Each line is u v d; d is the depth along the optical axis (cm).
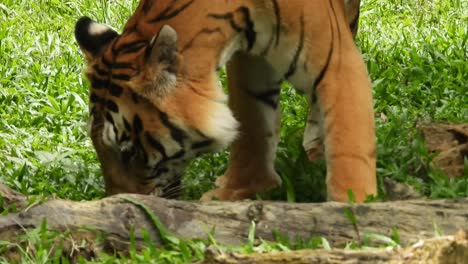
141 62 1088
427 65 1681
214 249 887
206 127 1091
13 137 1441
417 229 988
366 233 988
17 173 1269
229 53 1116
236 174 1239
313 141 1313
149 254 946
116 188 1134
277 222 995
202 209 1001
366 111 1114
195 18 1093
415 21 1986
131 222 990
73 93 1587
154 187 1130
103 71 1113
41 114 1530
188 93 1088
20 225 984
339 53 1116
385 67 1706
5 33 1827
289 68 1127
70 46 1789
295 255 867
